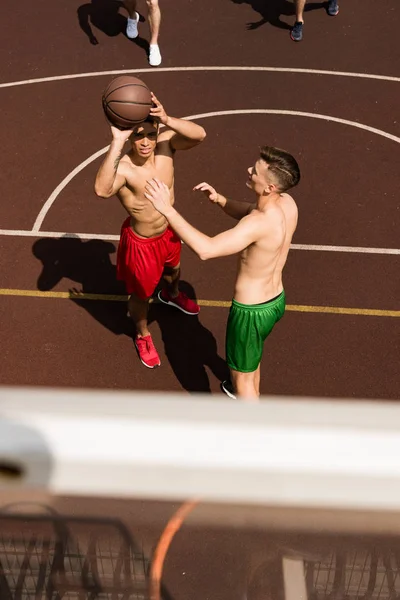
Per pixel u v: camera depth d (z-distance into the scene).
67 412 1.10
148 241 9.41
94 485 1.15
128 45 18.30
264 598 1.60
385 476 1.10
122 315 11.73
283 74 17.53
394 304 12.02
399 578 1.51
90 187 14.21
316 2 19.77
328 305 11.95
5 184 14.19
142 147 8.29
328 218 13.68
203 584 1.60
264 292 8.39
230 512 1.30
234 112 16.34
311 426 1.11
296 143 15.53
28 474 1.12
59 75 17.30
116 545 1.51
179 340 11.35
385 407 1.14
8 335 11.30
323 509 1.25
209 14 19.38
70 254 12.76
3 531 1.46
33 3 19.55
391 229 13.50
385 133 15.91
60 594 1.62
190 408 1.12
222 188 14.35
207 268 12.57
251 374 9.16
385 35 18.91
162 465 1.11
